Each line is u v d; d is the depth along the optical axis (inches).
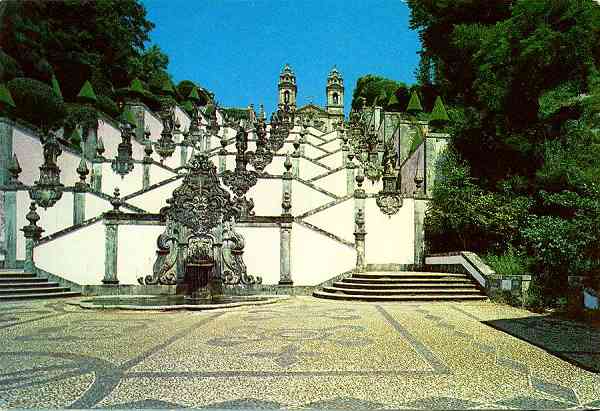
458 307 587.2
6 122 1013.8
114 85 1803.6
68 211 940.6
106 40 1653.5
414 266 878.4
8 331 414.9
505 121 887.7
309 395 230.7
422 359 304.2
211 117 1857.8
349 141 1699.1
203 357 310.3
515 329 421.1
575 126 776.9
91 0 1499.8
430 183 985.5
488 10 1248.8
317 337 380.5
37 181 1023.0
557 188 755.4
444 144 998.4
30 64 1317.7
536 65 815.1
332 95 3622.0
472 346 345.7
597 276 518.0
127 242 749.3
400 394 232.4
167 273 743.7
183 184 754.2
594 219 547.2
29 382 254.8
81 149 1294.3
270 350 331.0
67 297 713.0
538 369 281.1
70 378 262.1
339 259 780.0
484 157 942.4
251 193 999.6
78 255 749.9
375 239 882.8
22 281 723.4
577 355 317.4
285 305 613.9
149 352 326.3
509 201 816.3
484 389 241.1
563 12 796.6
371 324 447.8
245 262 761.0
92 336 389.4
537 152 833.5
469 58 1190.9
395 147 1429.6
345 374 267.9
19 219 935.7
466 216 820.0
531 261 673.0
